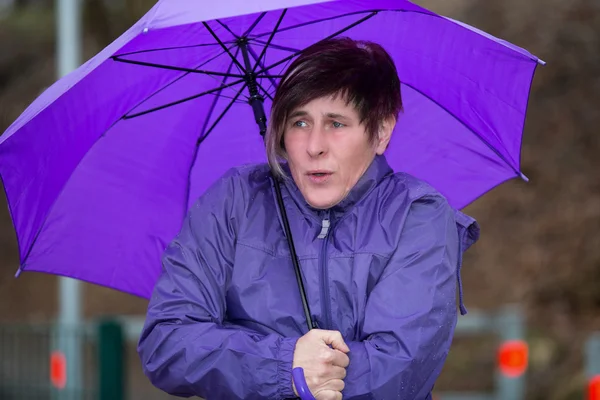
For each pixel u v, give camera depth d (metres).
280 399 8.23
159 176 10.88
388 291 8.48
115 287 10.99
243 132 11.12
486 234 43.56
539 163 43.25
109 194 10.68
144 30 7.67
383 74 8.80
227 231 9.05
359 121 8.73
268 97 10.92
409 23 10.24
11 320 62.91
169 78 10.30
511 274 42.88
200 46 10.14
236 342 8.33
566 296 42.16
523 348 26.83
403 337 8.29
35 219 9.99
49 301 65.00
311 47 8.80
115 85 9.84
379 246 8.67
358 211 8.87
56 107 9.34
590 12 43.72
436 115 10.86
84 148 10.05
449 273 8.70
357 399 8.22
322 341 8.17
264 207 9.10
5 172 9.31
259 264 8.87
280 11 10.04
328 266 8.72
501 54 9.92
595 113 43.25
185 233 9.12
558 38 43.84
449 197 11.14
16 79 71.00
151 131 10.70
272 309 8.70
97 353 22.78
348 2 9.31
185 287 8.82
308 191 8.77
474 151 10.92
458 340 41.44
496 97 10.21
